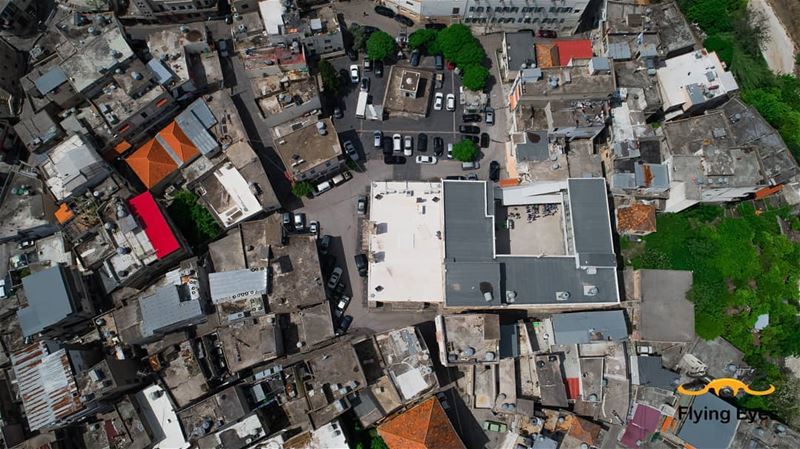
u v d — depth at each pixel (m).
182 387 88.19
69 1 106.12
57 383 81.88
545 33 113.38
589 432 87.38
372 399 88.50
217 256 92.81
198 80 105.19
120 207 91.25
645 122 101.06
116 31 97.94
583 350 91.69
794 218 102.69
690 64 102.25
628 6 106.00
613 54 102.81
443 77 110.12
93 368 81.56
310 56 108.62
